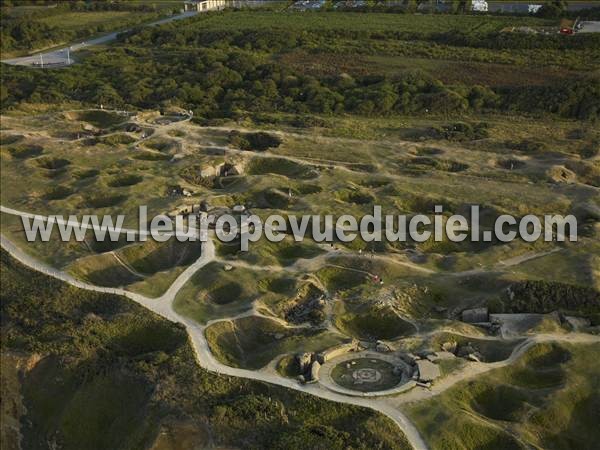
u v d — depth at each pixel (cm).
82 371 8350
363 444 6644
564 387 7331
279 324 8631
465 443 6688
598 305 8762
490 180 12350
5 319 9375
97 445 7762
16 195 12562
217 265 9931
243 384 7625
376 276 9519
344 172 12769
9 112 17188
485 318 8675
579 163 12762
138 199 12006
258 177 12712
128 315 8962
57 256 10550
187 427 7156
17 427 8331
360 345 8112
